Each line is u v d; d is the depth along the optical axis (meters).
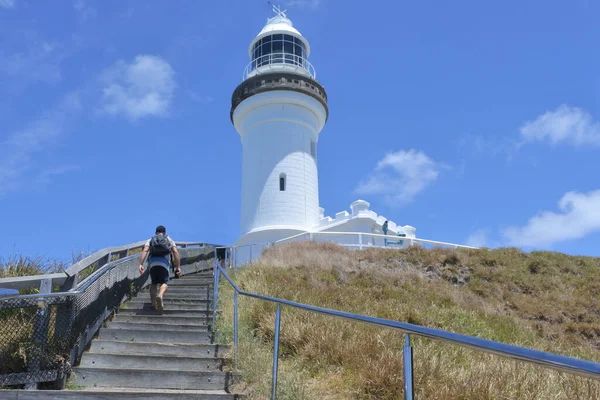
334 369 6.82
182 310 10.03
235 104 31.02
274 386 5.57
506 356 2.44
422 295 15.71
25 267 9.46
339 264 17.88
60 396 5.78
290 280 14.35
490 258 20.56
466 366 6.64
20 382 6.12
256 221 28.23
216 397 5.95
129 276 11.19
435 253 20.56
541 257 21.38
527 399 5.48
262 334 8.32
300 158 29.27
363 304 12.27
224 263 20.64
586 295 17.80
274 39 32.44
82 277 9.76
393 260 19.61
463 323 11.99
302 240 22.83
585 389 5.65
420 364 6.12
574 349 11.99
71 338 6.80
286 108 29.58
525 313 16.05
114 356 7.28
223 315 9.61
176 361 7.33
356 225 26.00
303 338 7.74
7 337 6.25
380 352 6.75
